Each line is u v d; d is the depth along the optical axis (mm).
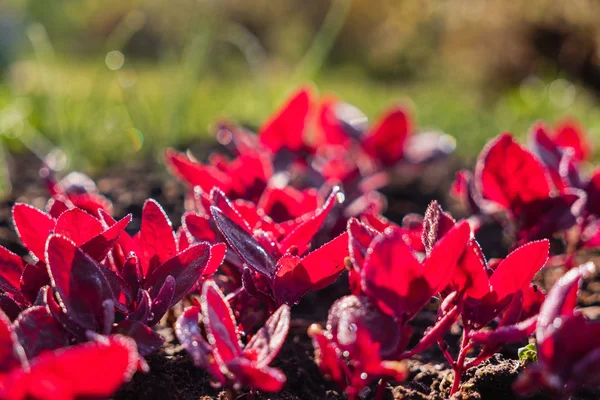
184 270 513
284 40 3217
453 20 2182
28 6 3414
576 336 468
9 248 727
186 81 1184
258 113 1527
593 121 1503
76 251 484
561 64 1989
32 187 992
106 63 1236
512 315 503
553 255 733
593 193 644
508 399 536
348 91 2152
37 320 481
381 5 3027
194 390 548
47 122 1251
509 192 608
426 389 557
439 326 493
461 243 475
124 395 527
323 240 647
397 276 479
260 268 512
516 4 2031
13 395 427
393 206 1001
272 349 472
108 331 476
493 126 1503
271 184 683
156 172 1076
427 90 2160
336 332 483
